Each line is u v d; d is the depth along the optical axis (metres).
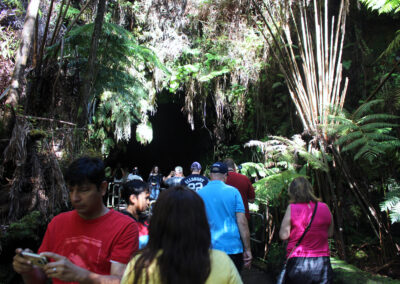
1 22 6.36
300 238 2.65
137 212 2.72
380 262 4.42
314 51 6.23
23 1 6.38
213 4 7.64
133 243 1.60
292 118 6.63
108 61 4.98
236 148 8.12
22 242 3.34
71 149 3.79
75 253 1.58
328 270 2.62
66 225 1.66
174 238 1.18
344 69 6.30
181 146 14.59
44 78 4.19
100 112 7.83
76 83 4.46
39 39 5.75
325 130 4.45
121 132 8.02
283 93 6.90
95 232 1.60
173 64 8.07
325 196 4.66
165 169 15.73
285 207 5.54
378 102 4.42
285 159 4.78
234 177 3.94
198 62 8.05
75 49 4.57
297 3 6.14
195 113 9.87
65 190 3.58
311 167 4.87
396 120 4.79
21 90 3.83
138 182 2.73
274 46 6.98
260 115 7.26
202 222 1.22
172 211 1.20
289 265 2.66
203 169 9.98
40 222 3.44
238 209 2.91
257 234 5.89
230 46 7.50
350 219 5.30
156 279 1.15
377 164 4.60
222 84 8.02
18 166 3.41
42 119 3.78
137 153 15.55
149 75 8.13
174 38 8.02
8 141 3.61
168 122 13.96
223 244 2.80
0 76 5.06
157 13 7.88
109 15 7.53
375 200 5.16
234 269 1.26
